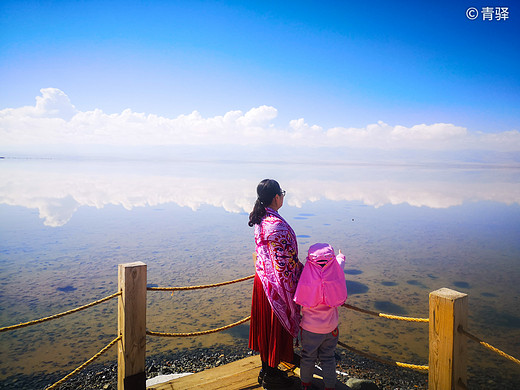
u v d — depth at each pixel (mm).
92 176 55031
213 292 7617
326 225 16422
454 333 2492
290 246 2732
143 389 3020
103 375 4582
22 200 24922
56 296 7246
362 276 8836
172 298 7250
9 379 4441
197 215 19328
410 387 4402
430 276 8891
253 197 28766
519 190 41719
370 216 19562
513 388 4422
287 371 3398
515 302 7223
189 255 10766
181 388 3166
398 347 5418
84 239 13023
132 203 24328
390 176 73500
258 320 3008
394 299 7332
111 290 7633
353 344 5488
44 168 81500
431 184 50281
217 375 3387
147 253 10984
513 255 11156
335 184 47000
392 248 11961
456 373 2543
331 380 2785
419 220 18344
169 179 51250
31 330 5773
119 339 3031
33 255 10594
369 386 4070
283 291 2693
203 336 5668
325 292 2654
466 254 11211
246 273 9000
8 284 7930
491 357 5160
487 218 19359
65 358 4969
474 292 7805
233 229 15273
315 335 2752
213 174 67875
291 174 75188
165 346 5344
